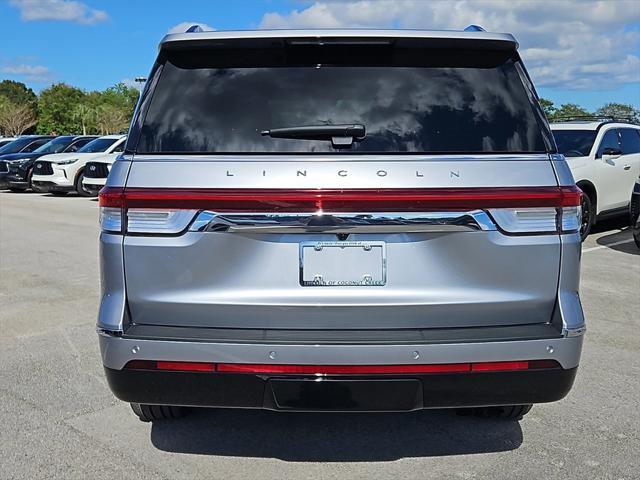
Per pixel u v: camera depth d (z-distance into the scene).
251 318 2.65
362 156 2.65
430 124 2.75
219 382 2.61
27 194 19.38
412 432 3.46
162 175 2.65
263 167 2.62
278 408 2.63
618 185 10.07
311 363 2.54
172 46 2.91
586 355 4.64
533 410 3.72
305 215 2.59
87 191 16.66
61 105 85.50
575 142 10.00
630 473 3.01
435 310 2.64
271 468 3.10
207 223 2.61
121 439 3.40
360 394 2.58
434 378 2.58
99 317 2.70
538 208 2.64
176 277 2.65
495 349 2.56
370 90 2.83
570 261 2.68
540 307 2.69
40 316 5.80
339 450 3.27
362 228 2.59
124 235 2.66
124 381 2.66
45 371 4.40
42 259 8.63
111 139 18.52
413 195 2.58
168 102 2.84
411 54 2.92
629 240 9.75
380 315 2.63
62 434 3.46
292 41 2.87
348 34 2.85
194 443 3.35
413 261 2.63
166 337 2.60
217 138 2.73
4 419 3.64
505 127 2.77
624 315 5.65
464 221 2.60
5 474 3.04
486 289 2.65
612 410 3.71
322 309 2.62
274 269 2.63
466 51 2.95
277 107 2.80
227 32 2.89
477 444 3.32
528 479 2.96
